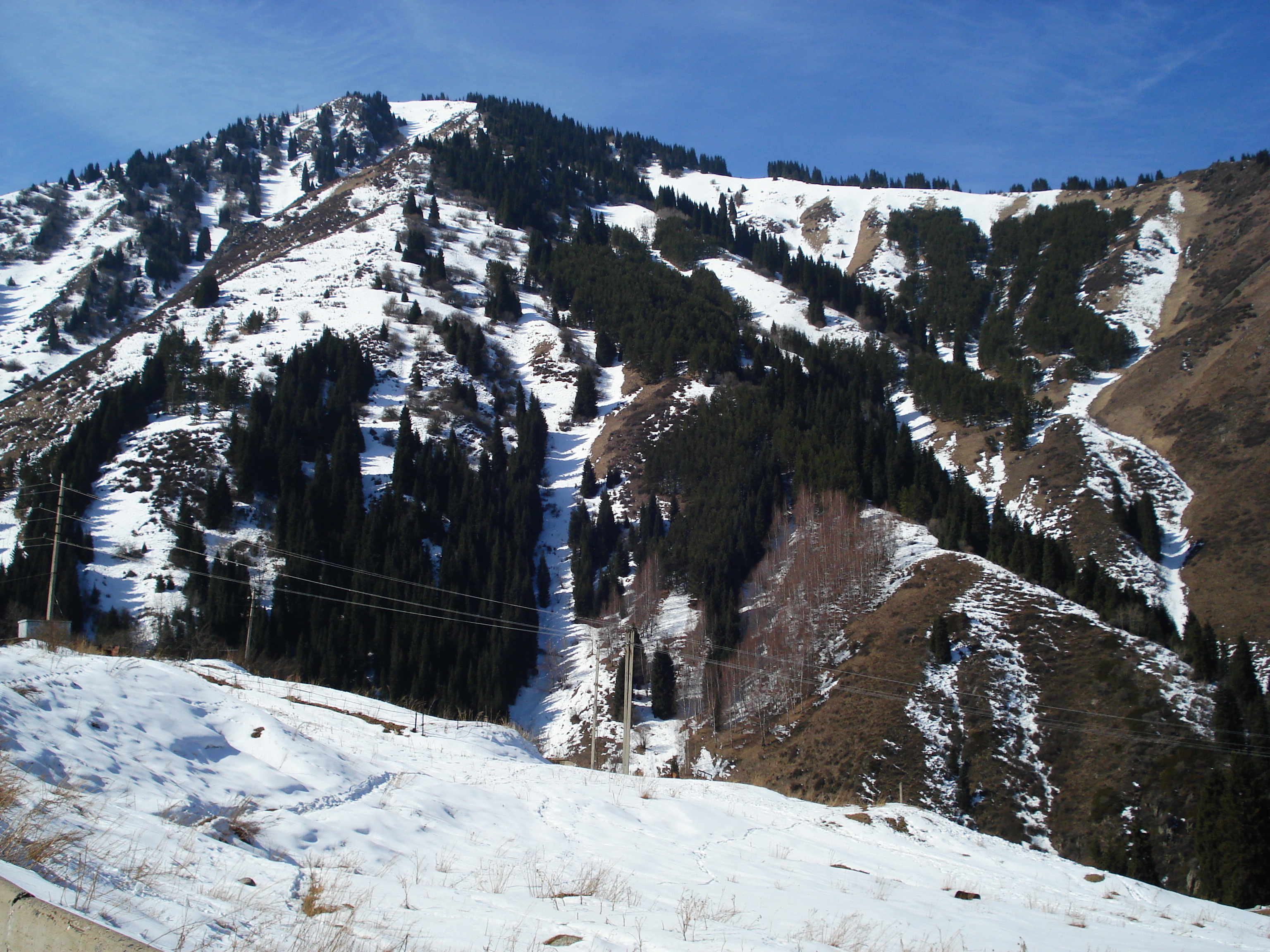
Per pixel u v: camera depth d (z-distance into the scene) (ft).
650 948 24.12
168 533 197.26
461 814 41.83
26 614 156.66
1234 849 89.97
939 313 464.65
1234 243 393.09
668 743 159.22
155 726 39.11
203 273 536.83
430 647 174.40
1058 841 118.62
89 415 255.29
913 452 245.45
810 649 167.22
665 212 593.01
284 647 170.09
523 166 602.85
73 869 20.94
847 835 52.03
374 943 21.29
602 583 209.05
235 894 23.04
